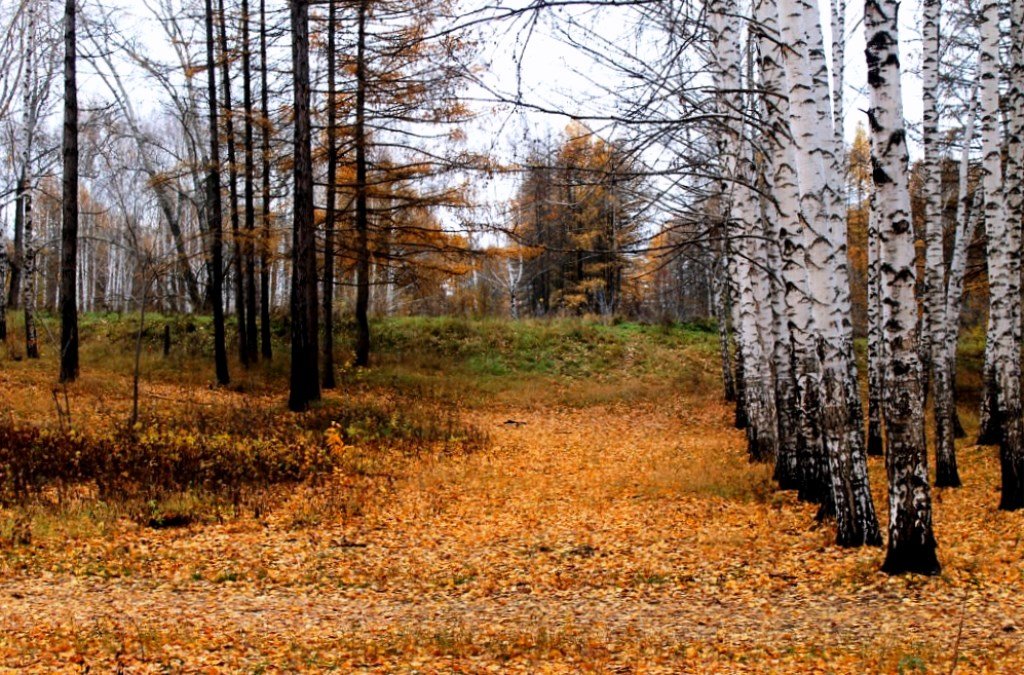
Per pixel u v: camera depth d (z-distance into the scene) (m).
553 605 7.21
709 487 12.08
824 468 10.78
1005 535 8.59
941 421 11.81
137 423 14.08
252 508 10.55
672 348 28.81
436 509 10.99
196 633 6.18
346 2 18.11
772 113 7.92
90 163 27.97
